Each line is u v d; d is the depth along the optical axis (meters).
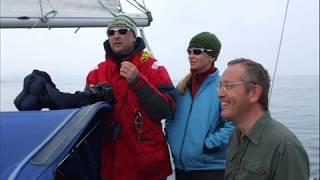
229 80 1.91
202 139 2.83
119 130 2.68
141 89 2.60
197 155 2.82
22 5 3.25
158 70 2.79
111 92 2.58
